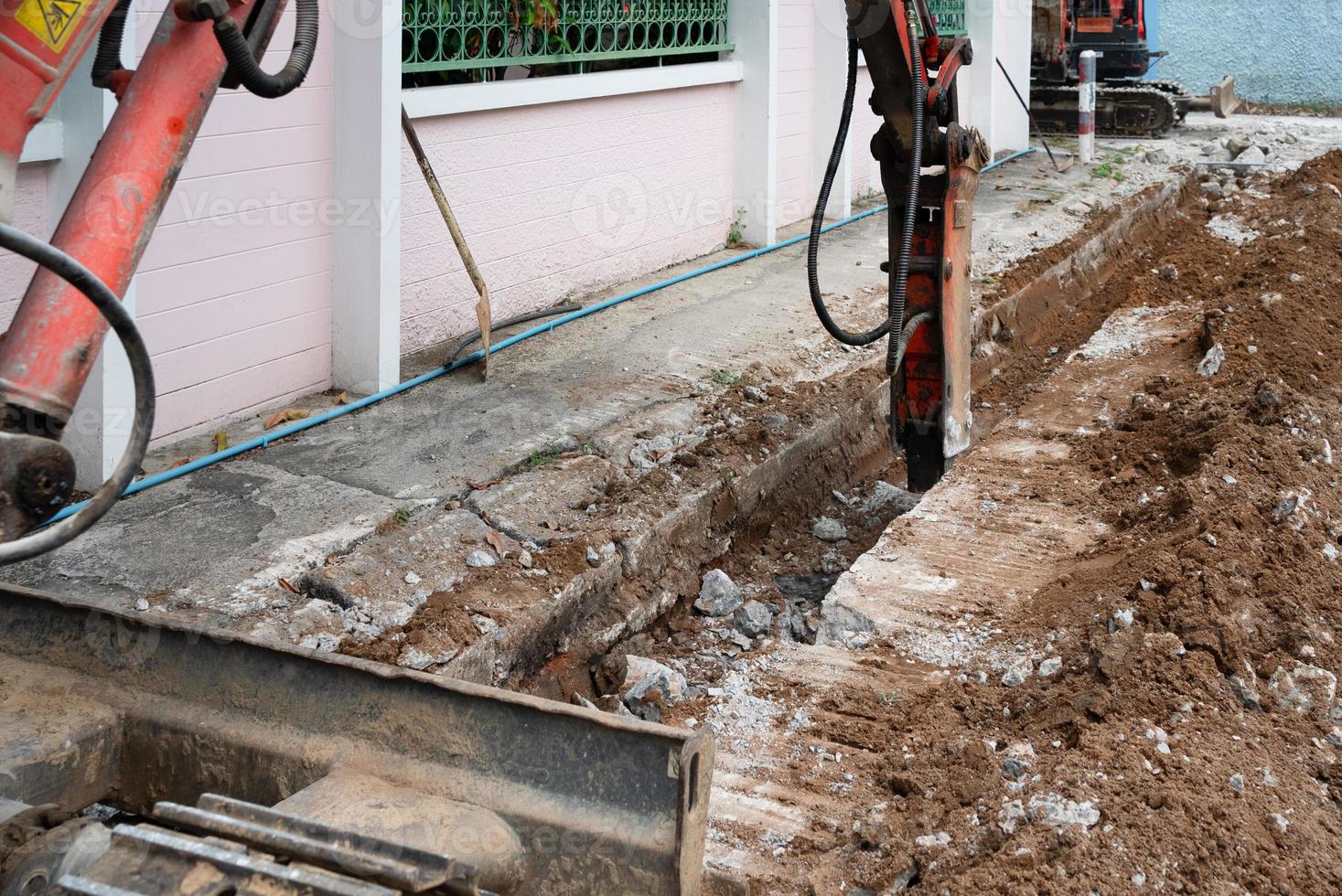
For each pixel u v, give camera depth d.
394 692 2.59
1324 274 8.78
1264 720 3.86
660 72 8.76
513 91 7.38
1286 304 8.01
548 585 4.74
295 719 2.65
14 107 2.30
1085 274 10.65
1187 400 6.52
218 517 4.93
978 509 5.68
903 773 3.80
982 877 3.09
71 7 2.32
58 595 2.86
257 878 1.97
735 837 3.59
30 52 2.29
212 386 5.80
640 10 8.65
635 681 4.70
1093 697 3.87
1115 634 4.12
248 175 5.78
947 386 5.70
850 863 3.44
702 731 2.38
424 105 6.77
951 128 5.27
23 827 2.31
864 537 6.35
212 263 5.69
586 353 7.29
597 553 5.01
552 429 6.04
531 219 7.86
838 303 8.58
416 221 6.94
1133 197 12.55
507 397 6.45
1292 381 6.96
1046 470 6.14
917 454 6.16
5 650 2.88
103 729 2.69
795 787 3.85
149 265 5.39
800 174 11.02
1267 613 4.37
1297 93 21.73
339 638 4.20
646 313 8.20
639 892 2.33
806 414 6.72
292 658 2.67
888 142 5.35
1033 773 3.59
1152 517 5.28
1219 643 4.07
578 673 4.77
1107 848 3.14
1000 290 9.02
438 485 5.35
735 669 4.76
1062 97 17.31
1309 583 4.64
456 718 2.53
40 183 4.84
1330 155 13.18
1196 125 18.44
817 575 5.96
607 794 2.38
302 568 4.58
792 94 10.64
